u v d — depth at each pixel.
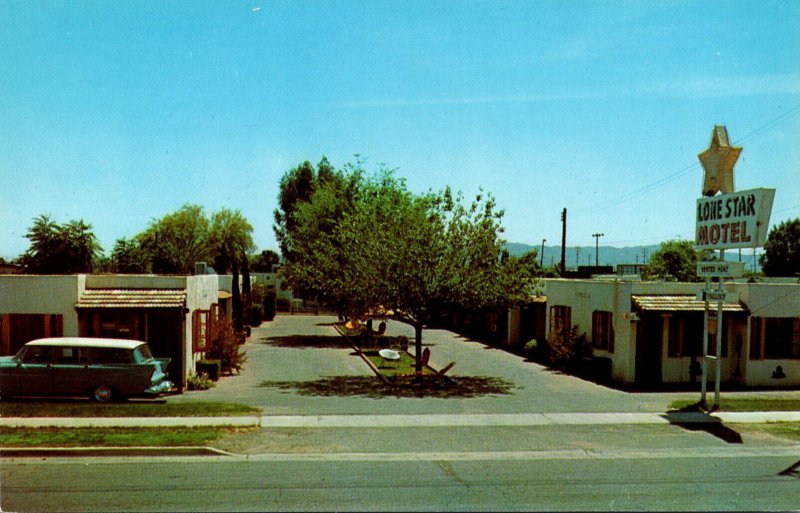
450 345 39.16
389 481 12.31
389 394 22.09
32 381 19.41
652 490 11.91
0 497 10.96
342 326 49.12
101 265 49.16
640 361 25.62
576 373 27.83
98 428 16.02
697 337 25.91
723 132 21.52
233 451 14.52
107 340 20.06
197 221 73.69
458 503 10.91
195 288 24.75
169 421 17.05
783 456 15.00
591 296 28.11
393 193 41.16
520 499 11.20
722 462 14.34
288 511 10.36
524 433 16.81
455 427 17.30
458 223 25.31
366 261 25.91
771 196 19.27
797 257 66.00
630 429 17.55
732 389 24.86
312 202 49.62
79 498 10.95
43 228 44.25
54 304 22.27
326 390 22.78
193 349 24.05
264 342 39.84
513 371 28.59
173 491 11.42
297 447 14.98
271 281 77.75
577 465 13.86
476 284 24.45
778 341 25.80
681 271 62.53
